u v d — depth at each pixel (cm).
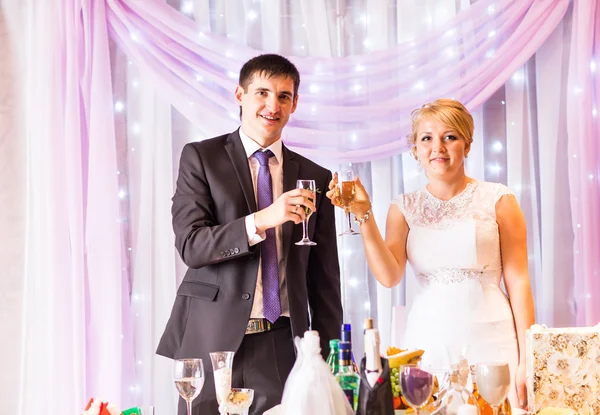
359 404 176
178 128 385
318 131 377
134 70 383
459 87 377
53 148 365
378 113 377
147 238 376
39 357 366
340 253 381
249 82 281
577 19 377
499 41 386
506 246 309
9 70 377
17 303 373
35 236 370
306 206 250
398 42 386
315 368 174
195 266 265
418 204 317
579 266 370
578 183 372
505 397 185
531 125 387
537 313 380
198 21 381
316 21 382
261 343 267
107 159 367
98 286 362
